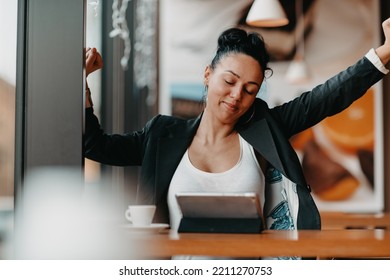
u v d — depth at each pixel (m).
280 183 2.82
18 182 2.16
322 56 9.90
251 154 2.84
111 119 6.36
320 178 9.89
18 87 2.16
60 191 2.15
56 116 2.15
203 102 2.98
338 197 9.87
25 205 2.16
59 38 2.15
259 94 2.98
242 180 2.78
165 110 9.59
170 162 2.85
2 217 2.21
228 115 2.81
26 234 2.14
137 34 7.98
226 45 2.85
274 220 2.81
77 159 2.15
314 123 2.94
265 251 1.94
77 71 2.15
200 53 9.68
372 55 2.80
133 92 7.66
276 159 2.76
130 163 3.06
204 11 9.73
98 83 6.20
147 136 3.03
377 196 9.85
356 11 9.91
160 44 9.63
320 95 2.87
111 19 6.04
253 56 2.82
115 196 6.29
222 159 2.83
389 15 9.90
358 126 9.85
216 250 1.96
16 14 2.21
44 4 2.15
